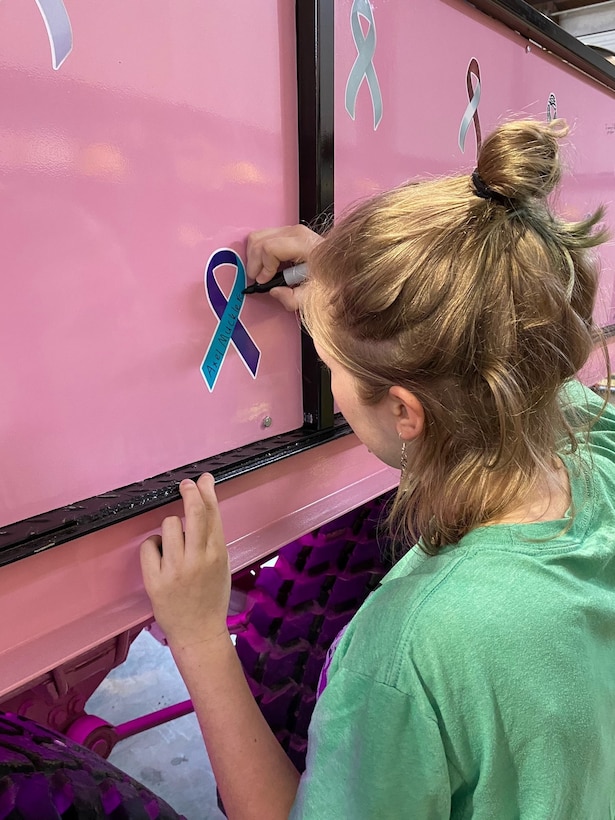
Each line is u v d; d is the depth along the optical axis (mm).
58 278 525
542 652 459
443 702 452
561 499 556
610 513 580
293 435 798
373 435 589
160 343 621
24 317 510
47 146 498
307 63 686
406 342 482
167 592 598
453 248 465
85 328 553
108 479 602
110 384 583
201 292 650
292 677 1062
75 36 499
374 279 484
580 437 627
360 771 479
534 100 1152
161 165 584
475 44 969
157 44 559
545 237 482
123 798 667
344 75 756
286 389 791
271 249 672
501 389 471
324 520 836
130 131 553
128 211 565
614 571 558
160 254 601
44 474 549
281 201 721
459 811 512
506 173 471
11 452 523
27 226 498
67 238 525
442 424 506
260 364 745
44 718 807
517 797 480
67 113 506
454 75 943
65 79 500
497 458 498
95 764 684
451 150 980
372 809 478
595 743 490
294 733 1058
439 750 460
